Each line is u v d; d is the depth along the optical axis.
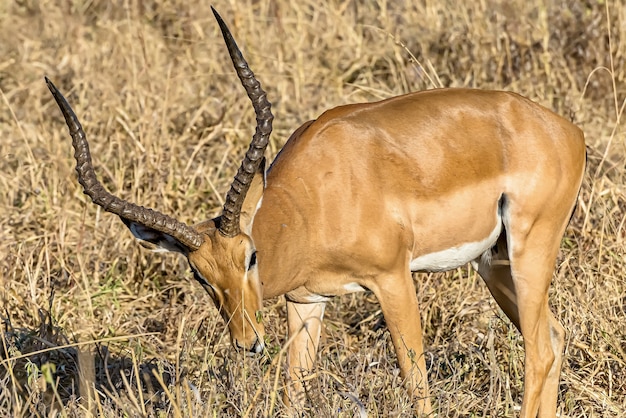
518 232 17.25
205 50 30.56
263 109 14.39
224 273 15.05
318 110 26.31
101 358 18.34
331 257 16.33
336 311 20.78
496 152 17.09
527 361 17.34
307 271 16.55
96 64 29.58
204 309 20.11
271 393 15.14
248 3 31.52
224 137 25.53
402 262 16.56
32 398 16.02
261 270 15.90
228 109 25.98
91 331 19.58
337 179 16.14
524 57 27.78
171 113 26.06
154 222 14.79
